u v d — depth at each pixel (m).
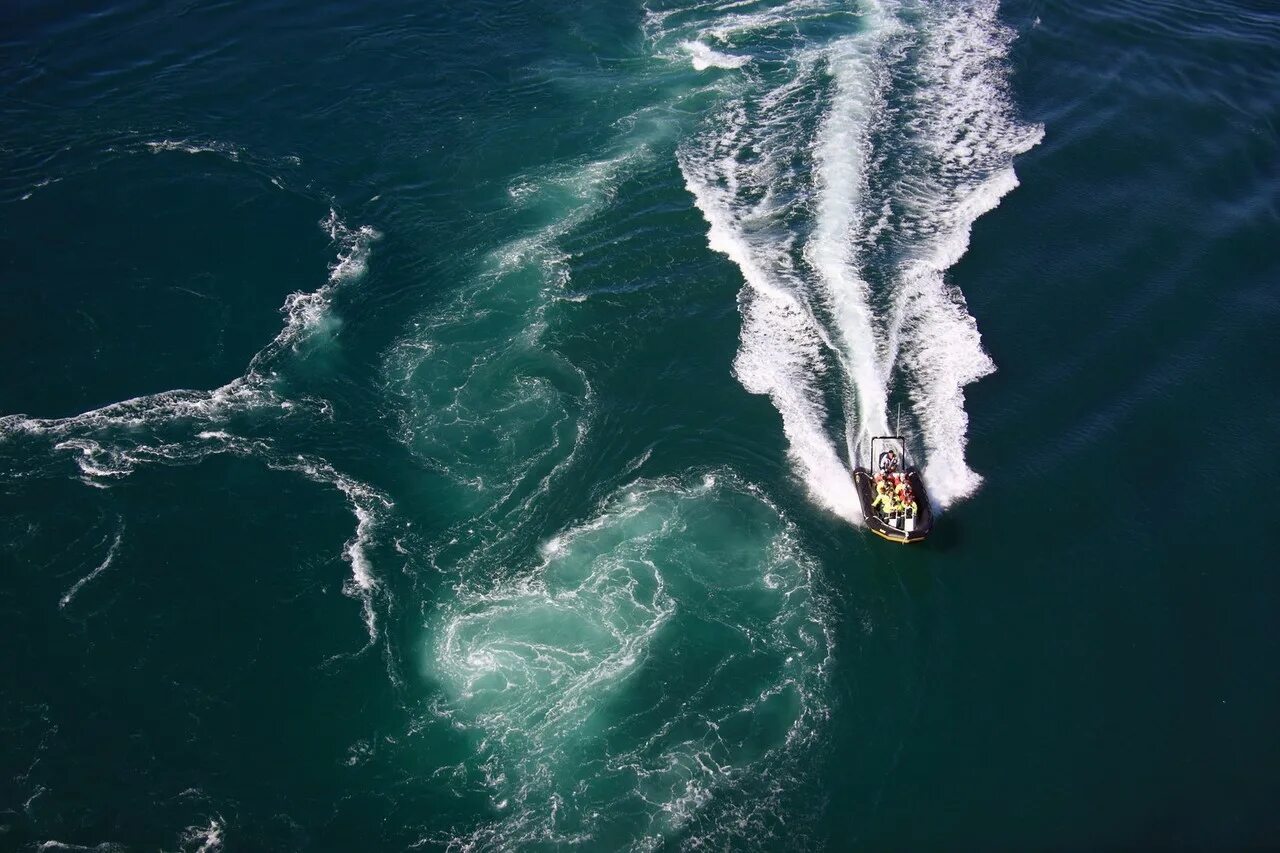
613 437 59.97
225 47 89.62
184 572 53.12
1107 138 79.44
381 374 63.59
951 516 55.28
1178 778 45.12
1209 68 86.62
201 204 73.75
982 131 80.19
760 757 46.28
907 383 62.06
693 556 54.28
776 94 84.38
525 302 67.81
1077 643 49.94
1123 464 57.38
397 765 46.31
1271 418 59.44
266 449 59.12
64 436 59.19
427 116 83.00
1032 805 44.41
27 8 93.19
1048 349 63.78
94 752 46.09
